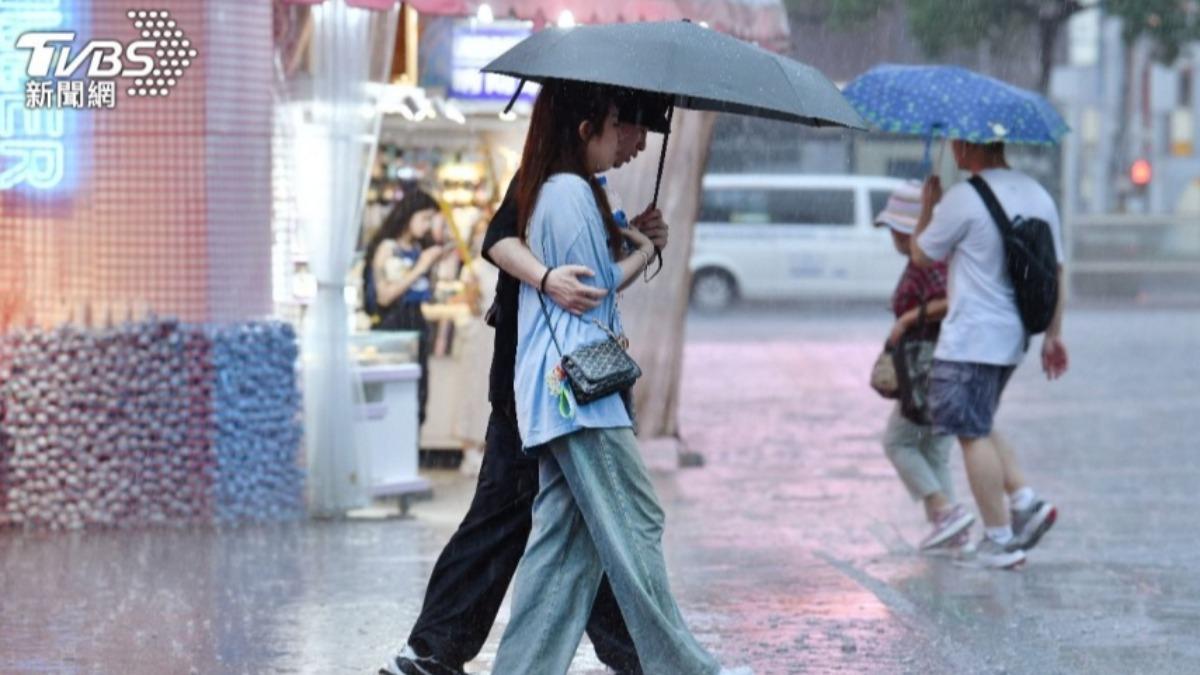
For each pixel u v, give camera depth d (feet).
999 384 78.74
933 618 68.64
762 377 180.96
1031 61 297.12
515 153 108.99
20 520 86.99
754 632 66.03
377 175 107.55
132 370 86.99
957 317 77.97
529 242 51.49
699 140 112.27
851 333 242.78
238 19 87.15
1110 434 130.52
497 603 54.19
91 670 59.77
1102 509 96.37
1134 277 302.04
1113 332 233.76
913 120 79.00
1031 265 77.00
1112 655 62.69
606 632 55.31
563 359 50.31
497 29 105.91
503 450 53.31
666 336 115.24
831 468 114.32
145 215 87.04
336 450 90.48
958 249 78.02
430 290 106.32
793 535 87.81
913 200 83.66
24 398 86.63
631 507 51.01
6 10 86.63
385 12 90.53
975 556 80.12
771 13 101.96
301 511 90.48
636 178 109.29
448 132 108.68
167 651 62.44
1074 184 336.29
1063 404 150.61
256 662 60.85
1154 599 72.49
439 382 109.40
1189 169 366.84
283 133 89.15
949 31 266.36
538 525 52.01
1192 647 63.98
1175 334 230.27
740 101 49.85
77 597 71.56
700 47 50.85
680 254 113.80
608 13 90.12
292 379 89.66
